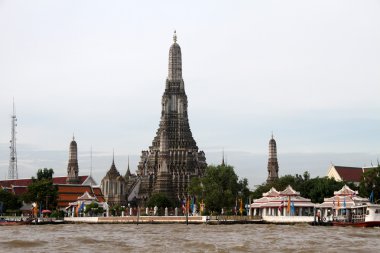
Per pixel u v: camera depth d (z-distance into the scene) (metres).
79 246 78.06
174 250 71.94
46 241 85.31
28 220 170.38
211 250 71.81
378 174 178.88
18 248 75.56
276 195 179.75
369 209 132.88
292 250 71.31
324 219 143.88
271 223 159.00
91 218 176.50
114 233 111.38
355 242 82.44
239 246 75.44
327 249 72.00
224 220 161.25
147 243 82.56
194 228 132.38
